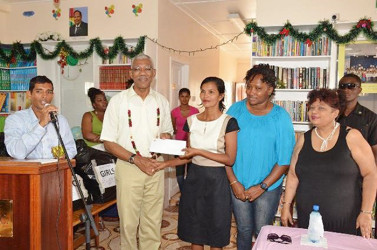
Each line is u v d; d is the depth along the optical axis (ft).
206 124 7.43
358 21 12.21
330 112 5.97
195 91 20.85
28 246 5.83
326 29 12.30
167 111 9.08
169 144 7.63
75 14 16.51
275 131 7.41
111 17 15.94
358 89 9.12
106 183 10.10
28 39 17.39
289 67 13.76
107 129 8.35
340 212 5.97
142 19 15.49
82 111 17.30
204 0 16.84
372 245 5.03
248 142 7.51
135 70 8.16
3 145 8.86
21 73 17.21
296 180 6.70
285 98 13.97
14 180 5.83
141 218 8.86
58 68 17.40
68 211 6.80
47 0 16.87
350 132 6.04
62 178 6.59
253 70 7.33
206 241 7.36
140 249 8.95
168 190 16.70
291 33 12.72
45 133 7.30
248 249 7.79
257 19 13.91
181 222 7.61
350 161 5.96
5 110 17.43
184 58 18.78
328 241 5.17
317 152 6.18
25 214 5.82
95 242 10.85
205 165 7.30
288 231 5.62
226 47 29.43
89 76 17.02
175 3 17.12
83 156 9.92
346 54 12.67
